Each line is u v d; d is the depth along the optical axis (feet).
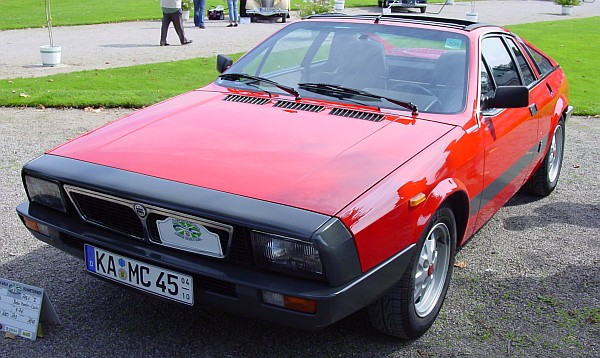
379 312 11.09
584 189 21.02
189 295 9.88
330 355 11.16
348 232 9.25
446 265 12.35
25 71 41.19
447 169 11.51
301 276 9.24
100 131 12.41
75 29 66.28
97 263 10.77
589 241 16.66
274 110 12.84
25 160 22.04
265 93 13.84
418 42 14.44
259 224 9.14
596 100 36.70
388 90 13.46
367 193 9.84
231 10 67.82
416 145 11.46
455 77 13.58
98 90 34.55
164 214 9.86
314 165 10.48
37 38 58.54
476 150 12.71
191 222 9.70
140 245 10.27
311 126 12.00
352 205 9.52
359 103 13.08
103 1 97.19
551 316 12.76
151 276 10.17
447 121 12.57
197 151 11.01
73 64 44.42
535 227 17.58
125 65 44.29
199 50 51.75
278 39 15.66
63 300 12.67
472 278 14.39
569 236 16.98
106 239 10.51
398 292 10.82
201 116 12.62
